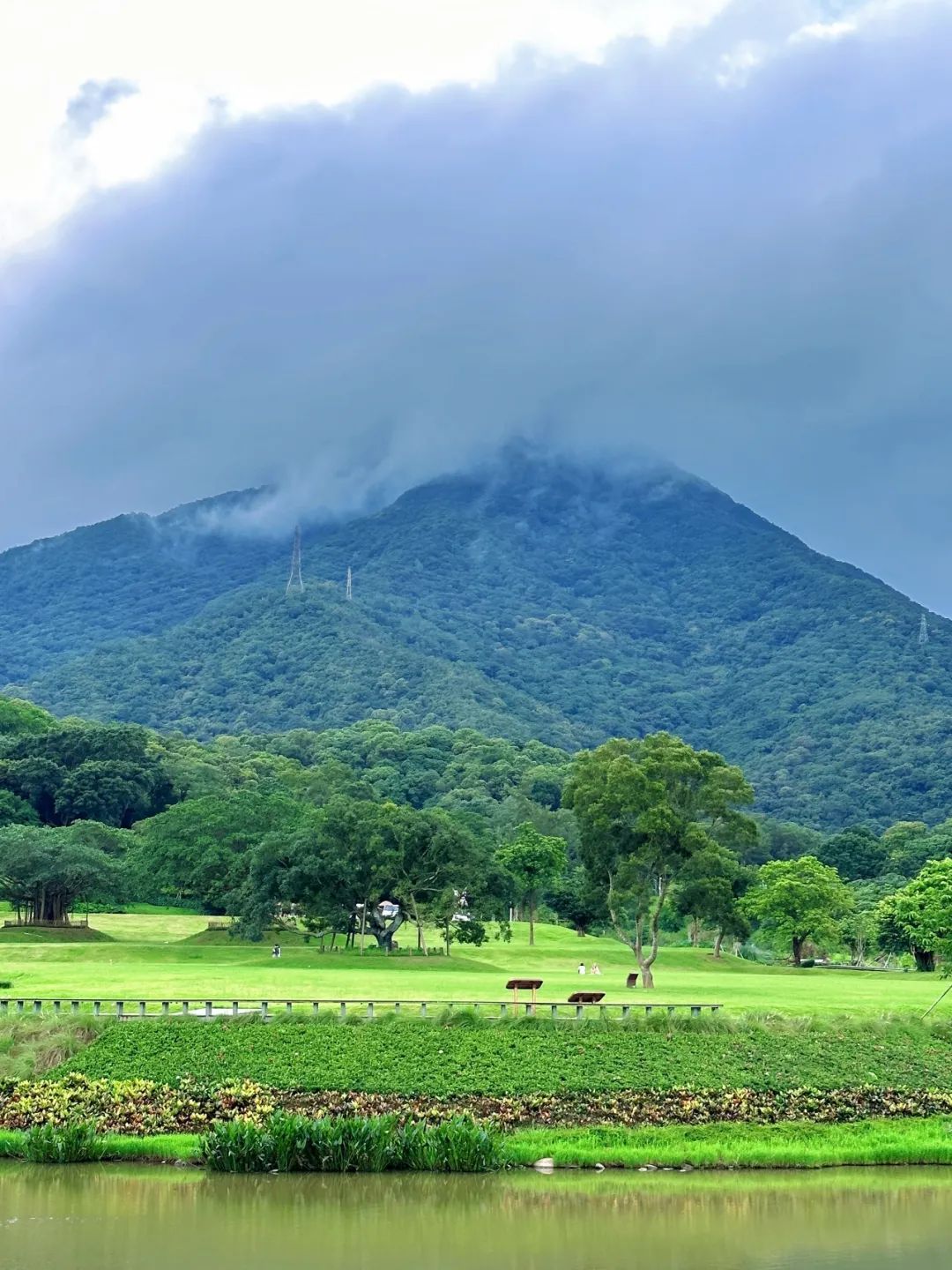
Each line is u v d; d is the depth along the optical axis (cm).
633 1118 6366
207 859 14125
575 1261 4819
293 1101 6322
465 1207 5400
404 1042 6850
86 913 15550
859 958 16125
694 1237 5097
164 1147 5947
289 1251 4859
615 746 11512
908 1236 5138
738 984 10312
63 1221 5147
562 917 17888
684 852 11031
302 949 12750
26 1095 6312
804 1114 6525
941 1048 7231
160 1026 6900
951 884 13200
